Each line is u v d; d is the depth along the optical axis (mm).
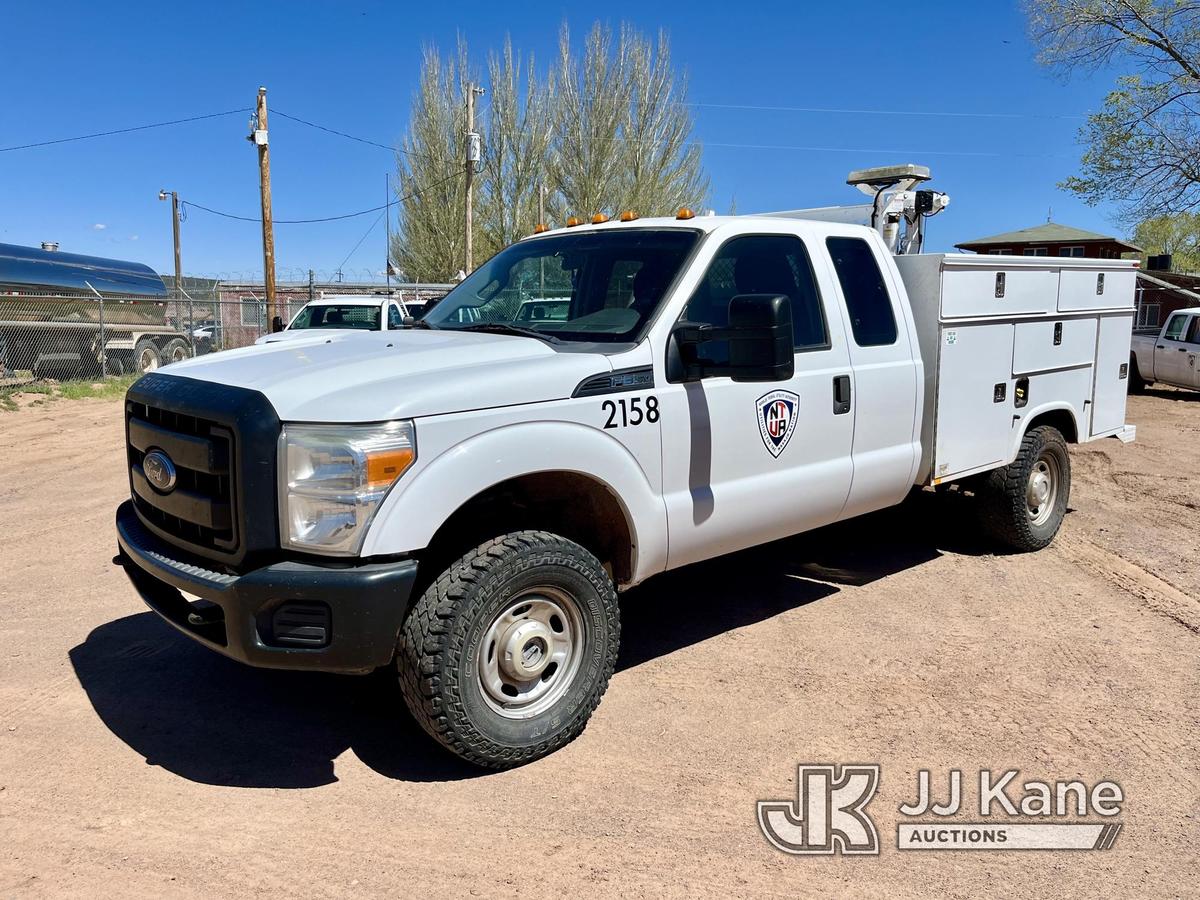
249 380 3523
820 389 4699
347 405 3250
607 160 36250
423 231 37688
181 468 3568
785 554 6543
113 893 2865
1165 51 21703
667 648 4879
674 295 4145
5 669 4559
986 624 5234
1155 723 4066
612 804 3410
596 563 3773
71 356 21125
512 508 3881
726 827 3279
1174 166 21797
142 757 3723
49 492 8883
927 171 6391
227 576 3334
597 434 3771
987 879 3023
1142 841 3234
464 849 3129
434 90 36938
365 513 3197
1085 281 6578
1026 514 6375
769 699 4273
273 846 3129
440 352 3770
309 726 4004
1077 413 6723
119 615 5332
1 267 18984
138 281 23078
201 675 4508
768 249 4637
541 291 4738
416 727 3996
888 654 4805
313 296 30328
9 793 3430
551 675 3762
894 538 7004
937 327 5344
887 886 2982
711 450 4211
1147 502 8391
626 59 36125
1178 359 17828
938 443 5457
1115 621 5293
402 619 3275
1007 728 4016
